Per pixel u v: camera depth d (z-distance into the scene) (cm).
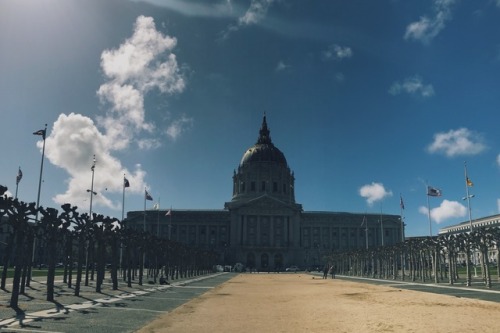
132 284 6962
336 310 3656
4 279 5203
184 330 2614
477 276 10188
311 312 3531
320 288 6738
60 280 7644
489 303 4106
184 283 7956
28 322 2741
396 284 7744
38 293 4859
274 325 2838
